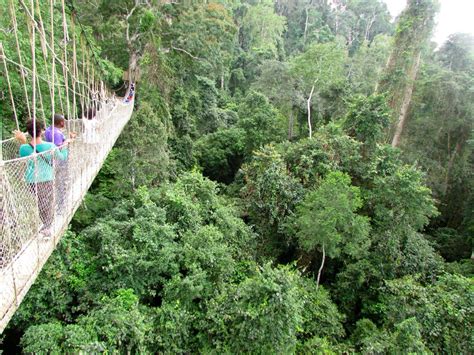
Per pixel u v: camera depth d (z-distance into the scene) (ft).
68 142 16.51
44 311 26.25
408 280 33.12
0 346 26.50
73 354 21.65
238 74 119.65
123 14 61.98
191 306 30.50
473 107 55.47
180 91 70.49
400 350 25.77
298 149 48.91
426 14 55.31
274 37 135.85
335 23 163.12
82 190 20.12
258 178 46.09
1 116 27.86
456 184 59.00
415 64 57.26
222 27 66.28
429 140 58.23
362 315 37.88
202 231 34.06
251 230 43.88
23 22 27.22
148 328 25.90
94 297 27.68
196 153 72.13
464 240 51.57
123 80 66.03
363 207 43.55
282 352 23.84
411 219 38.42
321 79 70.64
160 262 30.45
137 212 34.35
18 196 11.75
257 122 67.00
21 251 11.91
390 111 49.65
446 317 28.55
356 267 38.14
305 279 36.65
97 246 31.32
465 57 68.90
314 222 35.63
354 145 45.83
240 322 25.18
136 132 40.24
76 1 59.98
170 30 63.46
